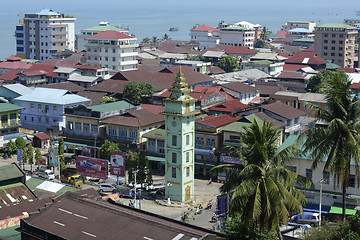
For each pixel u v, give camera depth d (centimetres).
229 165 5694
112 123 12425
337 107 5888
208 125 11388
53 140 13400
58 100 14662
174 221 6022
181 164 9856
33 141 13875
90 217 6094
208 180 11319
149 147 12144
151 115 12788
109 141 12056
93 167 10662
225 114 12412
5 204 7731
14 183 8275
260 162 5503
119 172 10575
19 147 12925
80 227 5928
